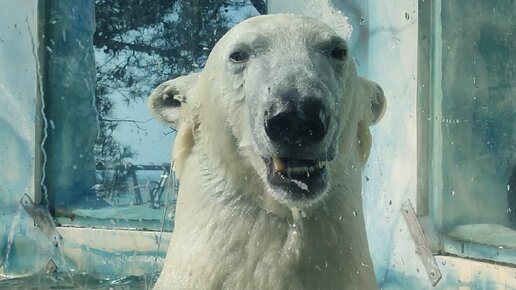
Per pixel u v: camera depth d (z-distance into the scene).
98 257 7.63
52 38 8.51
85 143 8.82
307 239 2.73
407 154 6.13
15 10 8.50
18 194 8.38
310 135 2.43
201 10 10.88
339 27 6.85
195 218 2.90
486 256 5.37
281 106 2.42
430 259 5.71
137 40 11.47
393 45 6.31
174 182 4.42
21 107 8.46
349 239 2.82
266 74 2.64
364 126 3.10
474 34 5.89
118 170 9.22
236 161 2.82
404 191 6.14
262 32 2.81
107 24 11.41
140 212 8.23
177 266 2.85
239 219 2.80
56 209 8.41
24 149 8.42
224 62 2.89
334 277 2.73
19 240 8.26
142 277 7.12
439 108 5.95
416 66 6.03
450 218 5.88
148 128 9.35
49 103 8.49
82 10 8.80
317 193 2.59
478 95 5.88
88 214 8.26
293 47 2.73
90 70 8.94
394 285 6.13
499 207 5.73
